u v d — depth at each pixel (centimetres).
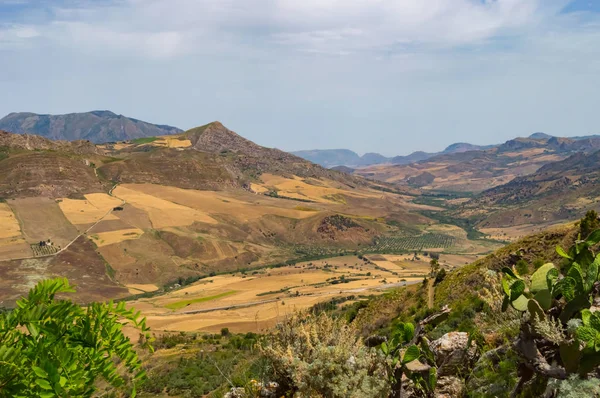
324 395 368
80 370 186
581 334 236
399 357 358
